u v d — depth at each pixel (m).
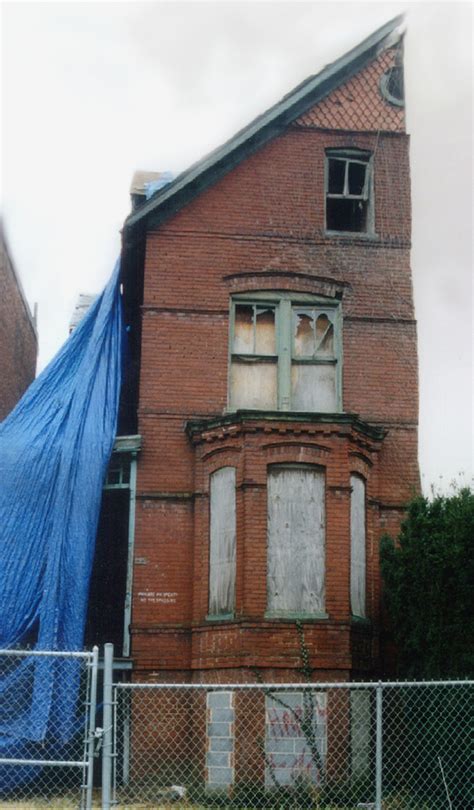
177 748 15.67
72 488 16.41
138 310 20.61
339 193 19.44
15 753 15.01
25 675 15.48
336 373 17.78
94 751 10.19
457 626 13.34
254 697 14.98
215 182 18.38
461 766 12.66
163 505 16.83
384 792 14.37
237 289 17.89
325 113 18.98
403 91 19.33
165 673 16.05
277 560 15.69
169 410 17.27
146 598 16.38
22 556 16.06
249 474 15.84
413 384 17.89
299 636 15.26
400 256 18.47
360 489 16.80
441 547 13.65
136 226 17.86
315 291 18.00
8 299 23.75
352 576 16.17
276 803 13.86
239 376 17.64
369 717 15.50
